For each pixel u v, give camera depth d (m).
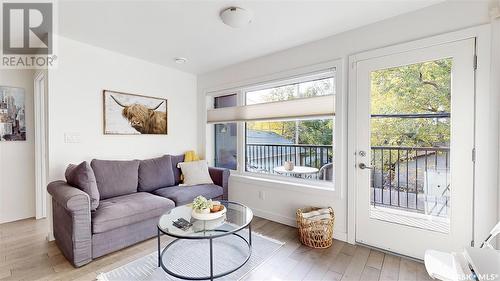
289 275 1.92
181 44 2.83
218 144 4.10
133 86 3.25
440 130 2.03
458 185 1.93
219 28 2.42
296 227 2.91
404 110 2.19
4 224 2.96
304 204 2.84
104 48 2.93
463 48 1.88
